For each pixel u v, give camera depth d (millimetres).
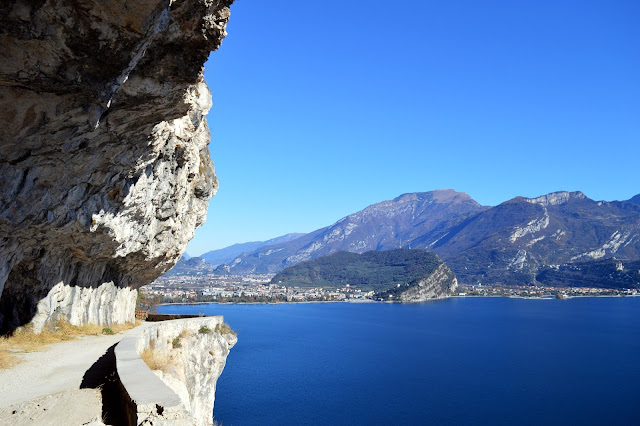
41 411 10258
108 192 14398
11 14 6867
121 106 10023
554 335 136125
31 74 7945
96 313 24312
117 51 8016
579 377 84000
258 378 77438
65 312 21047
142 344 18094
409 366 91875
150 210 18969
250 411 58906
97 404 10859
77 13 7203
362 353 104438
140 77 9516
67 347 17859
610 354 106562
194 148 20656
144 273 29969
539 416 61812
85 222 14797
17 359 15164
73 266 20375
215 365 27031
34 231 13648
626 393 73188
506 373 86812
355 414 60219
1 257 13898
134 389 9352
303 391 70250
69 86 8391
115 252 19766
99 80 8430
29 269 17078
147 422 8258
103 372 13859
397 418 59688
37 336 18422
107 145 11336
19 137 9430
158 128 12047
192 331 26203
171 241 25469
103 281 24703
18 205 11609
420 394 71312
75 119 9312
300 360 94750
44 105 8758
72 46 7680
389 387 74750
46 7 6961
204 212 29906
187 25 8766
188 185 22797
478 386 76750
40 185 11492
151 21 7727
